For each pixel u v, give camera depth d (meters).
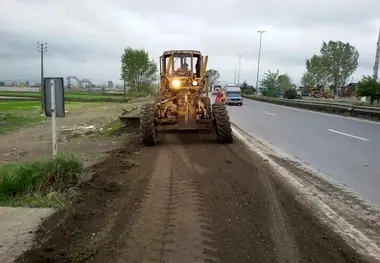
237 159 8.53
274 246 3.96
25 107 45.12
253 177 6.79
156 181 6.49
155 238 4.10
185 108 11.38
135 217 4.73
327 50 71.00
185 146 10.66
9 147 15.98
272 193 5.82
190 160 8.41
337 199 5.79
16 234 4.11
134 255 3.72
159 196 5.61
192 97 11.52
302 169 7.88
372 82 34.88
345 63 70.44
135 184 6.32
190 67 12.64
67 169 6.36
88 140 15.67
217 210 5.00
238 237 4.15
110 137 15.52
